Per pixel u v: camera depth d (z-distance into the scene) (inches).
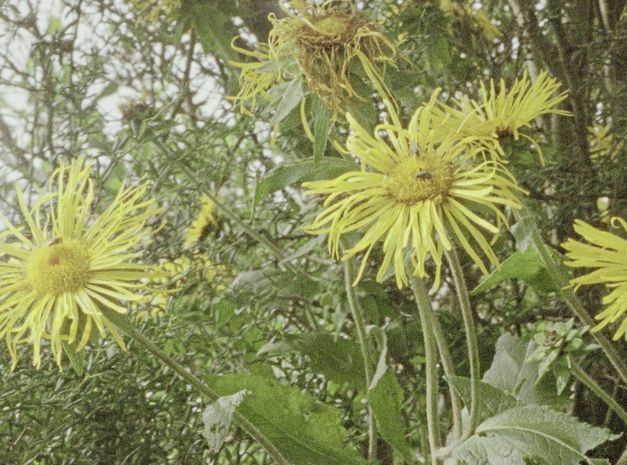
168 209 53.3
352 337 56.2
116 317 38.1
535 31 57.7
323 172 42.3
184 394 47.0
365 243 36.9
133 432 45.3
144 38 57.6
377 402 47.3
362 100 41.5
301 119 43.5
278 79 43.6
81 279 37.9
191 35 59.9
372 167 41.9
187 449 46.3
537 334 42.3
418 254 35.4
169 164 51.1
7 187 52.8
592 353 51.1
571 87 55.8
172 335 49.1
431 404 41.3
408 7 57.0
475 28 61.1
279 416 46.7
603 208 59.0
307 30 41.7
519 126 41.9
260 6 58.6
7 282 38.8
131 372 46.1
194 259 53.8
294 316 59.1
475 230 36.5
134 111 51.6
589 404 54.2
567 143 58.4
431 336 41.1
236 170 62.7
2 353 44.4
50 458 44.6
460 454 38.4
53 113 55.6
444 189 37.3
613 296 34.0
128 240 39.0
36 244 40.4
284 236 58.1
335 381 51.7
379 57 41.8
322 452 46.8
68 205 40.3
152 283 46.5
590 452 53.0
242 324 55.8
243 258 59.3
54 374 44.0
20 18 56.2
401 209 37.2
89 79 52.6
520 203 37.6
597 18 62.6
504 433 37.8
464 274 56.9
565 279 43.0
